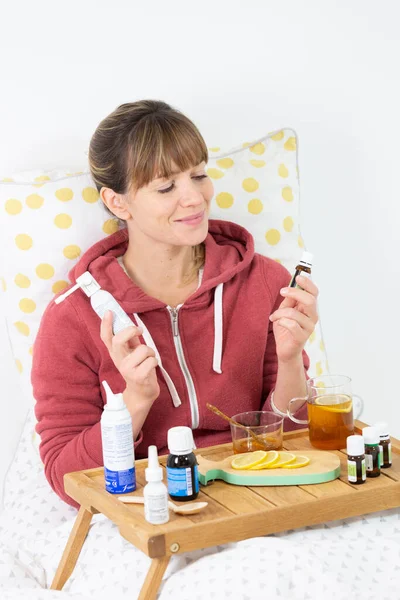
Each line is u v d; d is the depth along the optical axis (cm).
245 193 234
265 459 175
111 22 241
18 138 240
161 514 154
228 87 252
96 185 209
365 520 175
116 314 185
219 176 233
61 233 223
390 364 278
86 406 207
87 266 212
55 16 237
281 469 171
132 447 167
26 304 225
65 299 206
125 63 244
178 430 163
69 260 224
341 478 171
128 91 246
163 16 245
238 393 211
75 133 244
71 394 206
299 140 258
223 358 211
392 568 163
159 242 205
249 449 183
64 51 239
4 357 243
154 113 196
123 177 198
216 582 154
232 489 169
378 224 268
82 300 205
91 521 190
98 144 202
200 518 157
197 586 156
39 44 238
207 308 211
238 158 237
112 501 164
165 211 195
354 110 260
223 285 213
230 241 225
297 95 256
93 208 225
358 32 257
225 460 179
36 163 242
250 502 162
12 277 224
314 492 165
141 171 192
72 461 196
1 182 224
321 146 259
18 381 246
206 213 201
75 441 198
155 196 195
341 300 269
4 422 247
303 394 204
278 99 255
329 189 262
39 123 241
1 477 249
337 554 162
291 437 192
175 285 212
